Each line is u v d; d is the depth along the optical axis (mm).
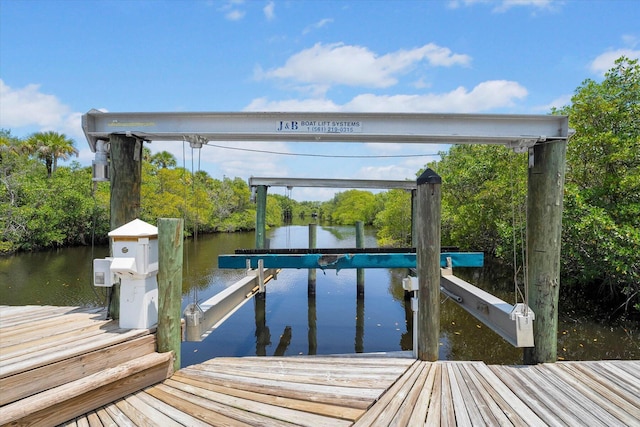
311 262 4184
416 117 3305
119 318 2873
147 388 2525
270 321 6562
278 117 3357
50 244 17750
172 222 2686
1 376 1904
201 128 3336
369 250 5383
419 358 3109
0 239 15633
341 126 3352
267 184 7539
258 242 7422
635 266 5941
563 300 7703
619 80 6582
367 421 2127
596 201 6480
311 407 2281
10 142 22141
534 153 3344
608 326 6281
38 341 2451
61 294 8852
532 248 3322
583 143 6422
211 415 2184
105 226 19078
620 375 2854
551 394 2516
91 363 2301
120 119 3311
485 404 2350
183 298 8203
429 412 2236
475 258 4227
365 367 2924
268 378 2701
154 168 26234
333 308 7406
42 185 18484
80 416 2148
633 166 6305
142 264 2709
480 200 9914
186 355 5043
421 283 3057
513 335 3131
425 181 2977
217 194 33406
